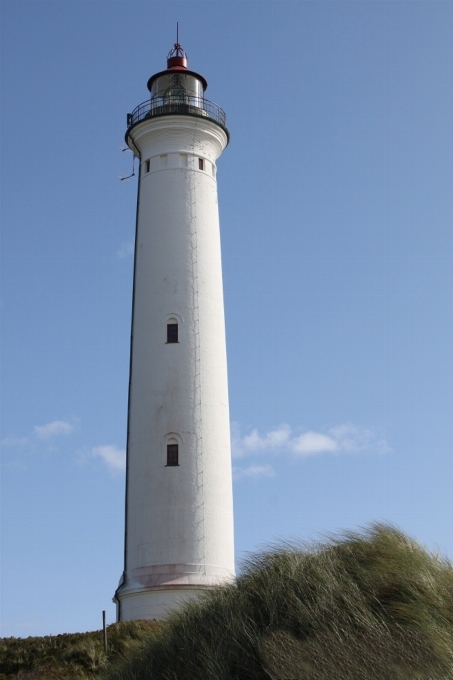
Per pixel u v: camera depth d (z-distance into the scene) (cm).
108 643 2950
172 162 3941
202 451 3559
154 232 3859
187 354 3672
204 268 3828
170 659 2052
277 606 2008
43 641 3103
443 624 1875
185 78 4131
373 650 1802
